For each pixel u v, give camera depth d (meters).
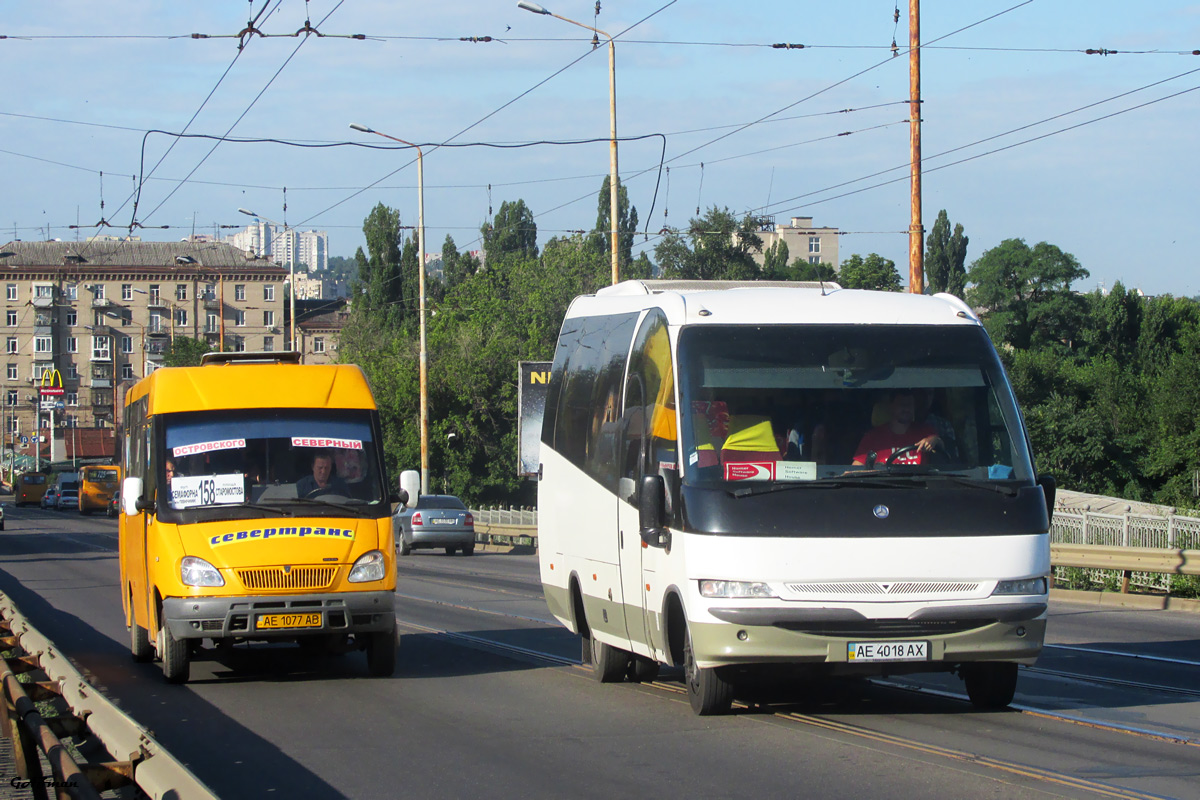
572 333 12.55
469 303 78.56
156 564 10.99
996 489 8.56
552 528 12.46
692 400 8.77
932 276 112.25
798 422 8.68
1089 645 13.96
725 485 8.48
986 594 8.38
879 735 8.39
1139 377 71.19
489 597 21.58
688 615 8.45
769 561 8.24
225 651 13.91
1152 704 9.68
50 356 119.38
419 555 37.66
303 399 11.80
